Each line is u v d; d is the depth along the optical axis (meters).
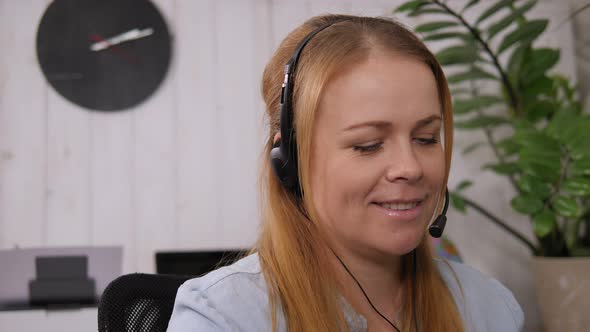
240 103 2.67
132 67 2.61
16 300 2.22
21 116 2.56
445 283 0.90
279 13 2.69
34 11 2.58
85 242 2.57
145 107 2.62
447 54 2.07
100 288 2.28
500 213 2.71
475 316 0.90
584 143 1.90
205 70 2.66
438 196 0.77
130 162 2.61
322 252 0.79
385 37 0.72
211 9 2.67
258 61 2.69
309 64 0.73
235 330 0.74
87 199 2.58
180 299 0.78
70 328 2.19
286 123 0.76
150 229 2.60
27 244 2.54
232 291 0.77
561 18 2.77
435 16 2.69
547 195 1.95
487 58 2.70
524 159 1.93
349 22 0.76
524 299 2.69
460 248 2.69
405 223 0.70
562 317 2.07
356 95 0.69
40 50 2.56
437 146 0.73
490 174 2.71
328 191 0.72
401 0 2.69
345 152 0.70
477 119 2.30
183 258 2.25
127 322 0.94
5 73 2.55
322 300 0.77
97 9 2.60
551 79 2.21
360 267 0.79
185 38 2.66
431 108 0.71
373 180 0.69
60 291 2.25
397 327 0.82
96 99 2.58
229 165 2.65
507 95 2.37
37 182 2.56
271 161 0.79
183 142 2.63
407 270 0.85
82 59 2.58
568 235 2.39
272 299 0.76
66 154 2.58
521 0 2.74
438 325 0.83
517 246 2.71
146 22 2.62
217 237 2.63
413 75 0.70
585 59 2.72
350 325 0.78
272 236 0.81
